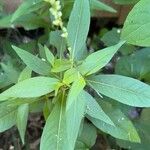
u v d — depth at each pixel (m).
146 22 0.51
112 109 0.57
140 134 0.68
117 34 0.72
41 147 0.49
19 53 0.50
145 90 0.48
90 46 0.84
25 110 0.53
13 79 0.57
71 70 0.47
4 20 0.64
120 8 0.84
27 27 0.66
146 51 0.71
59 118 0.50
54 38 0.57
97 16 0.86
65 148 0.49
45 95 0.53
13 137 0.75
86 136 0.64
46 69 0.51
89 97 0.50
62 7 0.62
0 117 0.56
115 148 0.73
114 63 0.80
